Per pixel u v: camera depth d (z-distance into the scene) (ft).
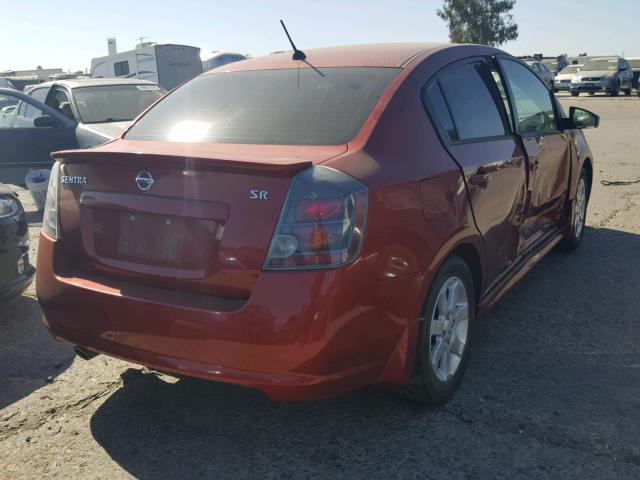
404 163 9.59
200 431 10.14
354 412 10.54
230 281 8.59
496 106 12.99
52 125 28.81
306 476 8.98
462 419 10.23
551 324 13.85
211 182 8.75
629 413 10.24
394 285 9.00
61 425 10.37
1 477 9.07
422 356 9.74
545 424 9.99
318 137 9.76
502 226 12.41
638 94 102.63
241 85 11.74
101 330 9.57
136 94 32.99
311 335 8.25
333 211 8.31
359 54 11.84
